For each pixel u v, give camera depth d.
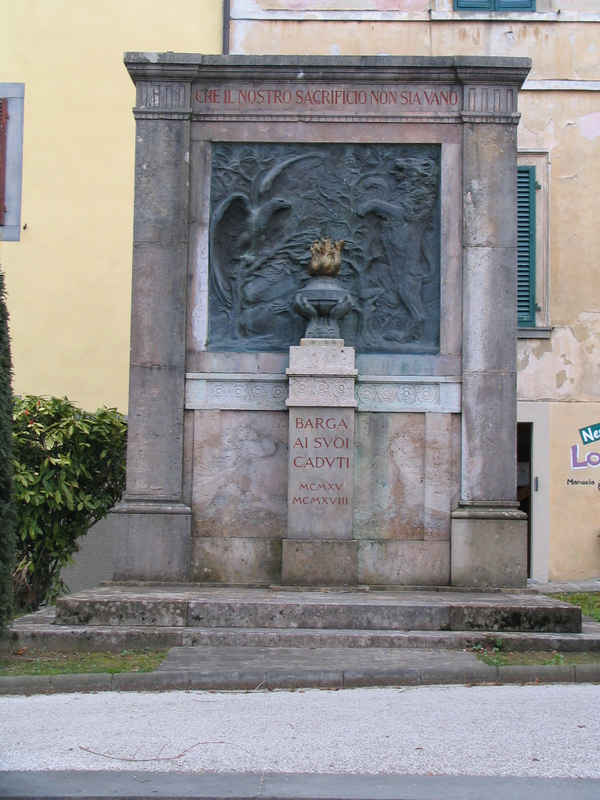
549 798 6.99
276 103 15.16
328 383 14.47
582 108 20.81
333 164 15.21
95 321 20.95
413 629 12.38
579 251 20.75
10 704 9.83
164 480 14.65
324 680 10.54
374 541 14.55
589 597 17.09
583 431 20.58
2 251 21.03
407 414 14.72
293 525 14.36
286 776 7.47
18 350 20.91
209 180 15.10
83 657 11.54
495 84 15.02
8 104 21.12
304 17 21.02
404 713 9.23
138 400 14.73
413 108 15.08
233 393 14.79
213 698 9.98
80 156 21.12
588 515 20.50
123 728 8.79
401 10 21.05
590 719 8.99
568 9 20.98
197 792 7.11
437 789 7.17
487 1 21.06
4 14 21.17
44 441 16.06
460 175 15.02
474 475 14.62
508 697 9.91
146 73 14.99
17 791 7.12
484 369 14.73
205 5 21.03
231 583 14.52
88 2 21.14
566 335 20.69
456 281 14.91
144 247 14.87
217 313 15.05
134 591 13.63
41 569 16.67
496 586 14.39
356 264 15.09
